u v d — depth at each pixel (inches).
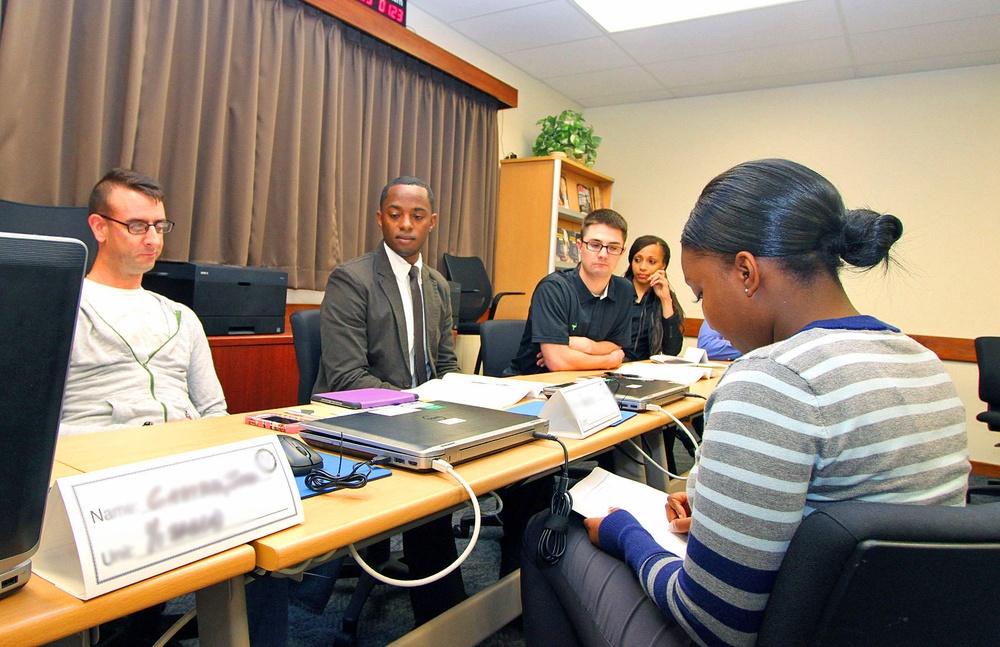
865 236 25.3
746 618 22.7
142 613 52.6
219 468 23.7
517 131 180.4
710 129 186.2
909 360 25.1
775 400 22.9
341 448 37.2
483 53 163.5
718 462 23.5
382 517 27.6
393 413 43.1
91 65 87.7
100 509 20.0
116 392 57.5
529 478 41.2
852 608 20.3
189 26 98.7
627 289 99.8
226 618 25.2
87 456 35.0
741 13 134.2
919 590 20.1
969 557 19.8
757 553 22.2
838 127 167.5
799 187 26.5
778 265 26.3
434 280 83.0
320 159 120.4
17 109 81.1
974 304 149.3
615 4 137.6
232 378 91.5
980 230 149.2
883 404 23.0
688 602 24.5
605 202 197.6
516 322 103.6
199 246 101.8
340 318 71.4
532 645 38.3
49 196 84.7
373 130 134.0
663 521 36.8
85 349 56.6
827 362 23.4
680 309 117.5
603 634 31.8
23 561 18.6
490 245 169.0
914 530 19.6
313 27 116.7
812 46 147.4
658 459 60.4
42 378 17.1
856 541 19.6
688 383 71.6
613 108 203.0
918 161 156.7
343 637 58.6
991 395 118.3
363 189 130.5
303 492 30.0
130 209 59.7
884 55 149.3
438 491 30.9
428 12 144.2
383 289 74.5
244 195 106.3
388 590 71.4
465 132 159.3
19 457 17.1
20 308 16.3
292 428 42.4
